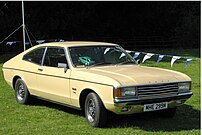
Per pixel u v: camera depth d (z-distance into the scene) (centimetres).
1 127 652
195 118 737
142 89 621
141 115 753
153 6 3172
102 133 614
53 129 638
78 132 619
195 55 2472
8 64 881
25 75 815
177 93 661
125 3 3022
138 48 3044
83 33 2914
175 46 3234
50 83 738
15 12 2395
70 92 690
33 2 2453
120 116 740
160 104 642
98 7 2953
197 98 933
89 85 647
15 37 2408
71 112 770
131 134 611
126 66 732
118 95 602
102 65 722
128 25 3161
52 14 2595
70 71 693
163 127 663
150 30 3288
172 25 3341
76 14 2719
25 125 668
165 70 720
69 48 732
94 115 647
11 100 890
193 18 3353
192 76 1374
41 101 865
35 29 2519
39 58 789
